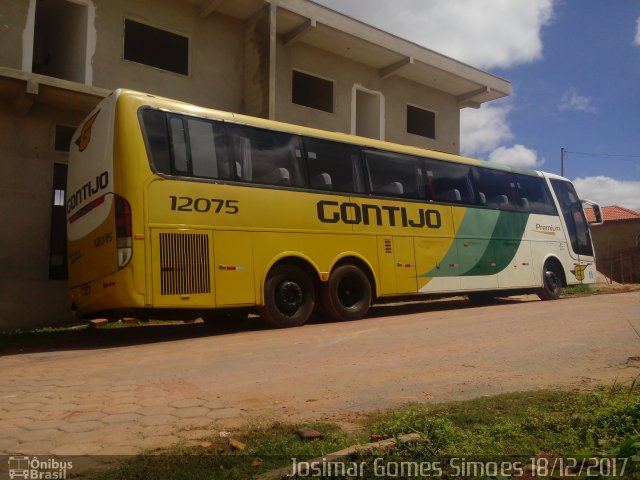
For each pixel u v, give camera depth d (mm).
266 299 9289
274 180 9617
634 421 3971
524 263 13695
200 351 7367
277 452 3668
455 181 12617
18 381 5867
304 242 9820
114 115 8234
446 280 11945
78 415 4617
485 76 20156
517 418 4254
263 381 5715
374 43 16875
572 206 15586
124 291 7836
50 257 12234
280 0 14773
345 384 5574
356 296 10625
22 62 11859
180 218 8383
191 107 8883
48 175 12258
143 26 13891
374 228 10875
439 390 5320
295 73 16906
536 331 8453
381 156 11344
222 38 15055
